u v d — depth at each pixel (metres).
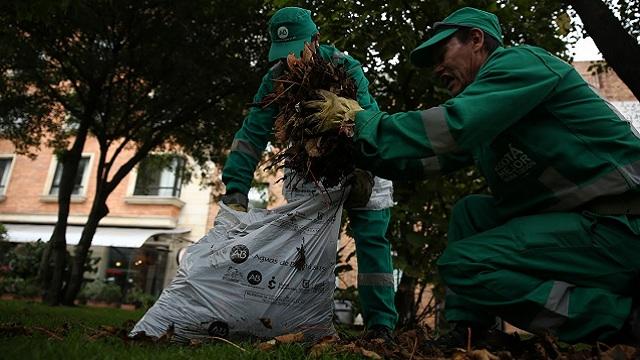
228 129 9.94
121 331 1.70
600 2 3.24
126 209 17.39
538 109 1.57
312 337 1.81
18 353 1.12
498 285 1.54
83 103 9.38
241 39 8.31
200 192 17.42
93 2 7.71
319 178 1.67
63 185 9.55
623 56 3.09
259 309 1.72
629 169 1.48
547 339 1.47
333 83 1.70
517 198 1.68
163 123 10.26
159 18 7.91
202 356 1.27
